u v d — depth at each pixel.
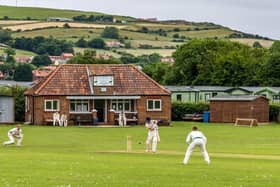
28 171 45.34
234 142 85.88
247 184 40.12
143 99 131.62
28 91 135.75
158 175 43.91
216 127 120.94
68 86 130.75
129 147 69.94
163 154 64.19
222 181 41.38
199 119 144.38
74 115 129.50
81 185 38.62
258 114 140.00
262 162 55.94
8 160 53.66
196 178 42.66
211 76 193.00
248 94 160.00
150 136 66.88
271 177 43.66
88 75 133.00
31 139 88.31
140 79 133.75
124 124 128.75
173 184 39.66
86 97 129.88
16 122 135.75
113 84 131.88
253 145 80.19
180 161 55.41
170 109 132.12
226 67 189.25
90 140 88.06
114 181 40.50
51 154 61.59
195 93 170.38
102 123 130.50
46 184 38.84
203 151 53.00
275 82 186.75
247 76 188.38
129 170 46.69
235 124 132.12
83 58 192.75
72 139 89.50
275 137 95.88
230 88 172.00
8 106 131.12
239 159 59.25
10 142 76.88
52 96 129.12
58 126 124.44
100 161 53.72
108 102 131.75
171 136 96.69
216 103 142.00
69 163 51.34
